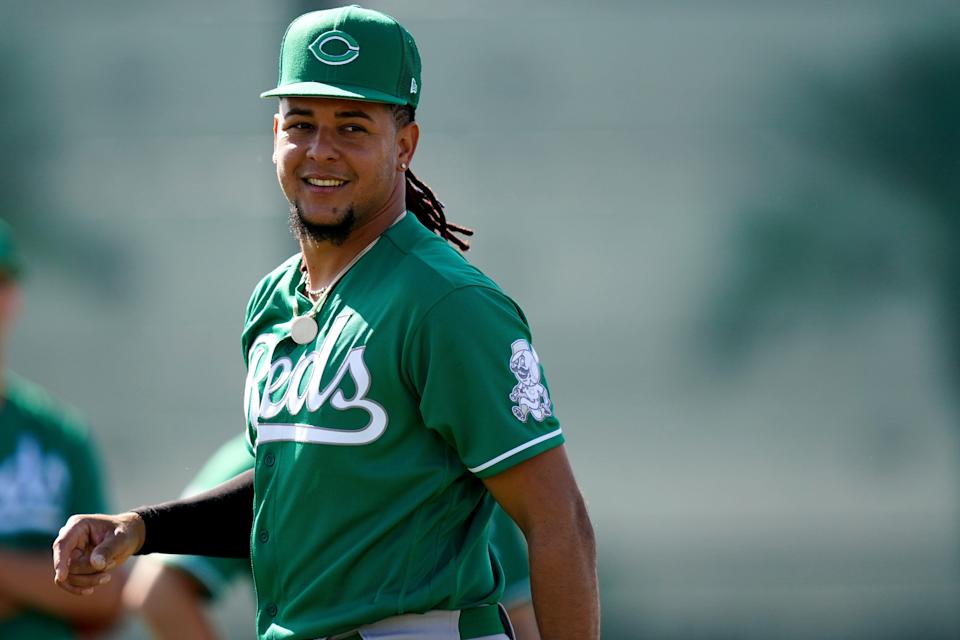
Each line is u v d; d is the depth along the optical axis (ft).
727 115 101.96
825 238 101.96
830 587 99.81
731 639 98.99
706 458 100.99
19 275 53.52
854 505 100.83
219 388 101.30
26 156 101.24
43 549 51.42
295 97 32.89
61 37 101.81
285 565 32.27
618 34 101.65
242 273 101.96
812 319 101.91
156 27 102.27
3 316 53.36
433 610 31.89
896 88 101.55
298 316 33.58
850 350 101.91
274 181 102.27
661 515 100.32
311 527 31.81
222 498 35.91
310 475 31.65
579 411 100.78
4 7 101.60
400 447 31.53
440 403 31.01
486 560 33.37
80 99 101.76
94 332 100.89
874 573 99.76
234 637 87.15
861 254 102.01
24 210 101.04
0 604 50.21
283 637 32.01
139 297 101.40
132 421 100.48
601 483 100.53
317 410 31.76
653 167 101.91
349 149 32.53
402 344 31.17
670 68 101.65
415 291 31.32
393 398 31.35
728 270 101.86
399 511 31.42
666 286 101.60
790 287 101.86
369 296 32.19
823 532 100.37
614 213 101.91
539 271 101.60
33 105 101.45
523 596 42.22
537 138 101.71
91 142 101.65
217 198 102.27
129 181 101.81
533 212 101.76
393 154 33.27
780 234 101.86
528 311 101.45
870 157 102.01
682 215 101.86
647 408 101.09
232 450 45.68
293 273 34.81
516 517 31.81
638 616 99.14
